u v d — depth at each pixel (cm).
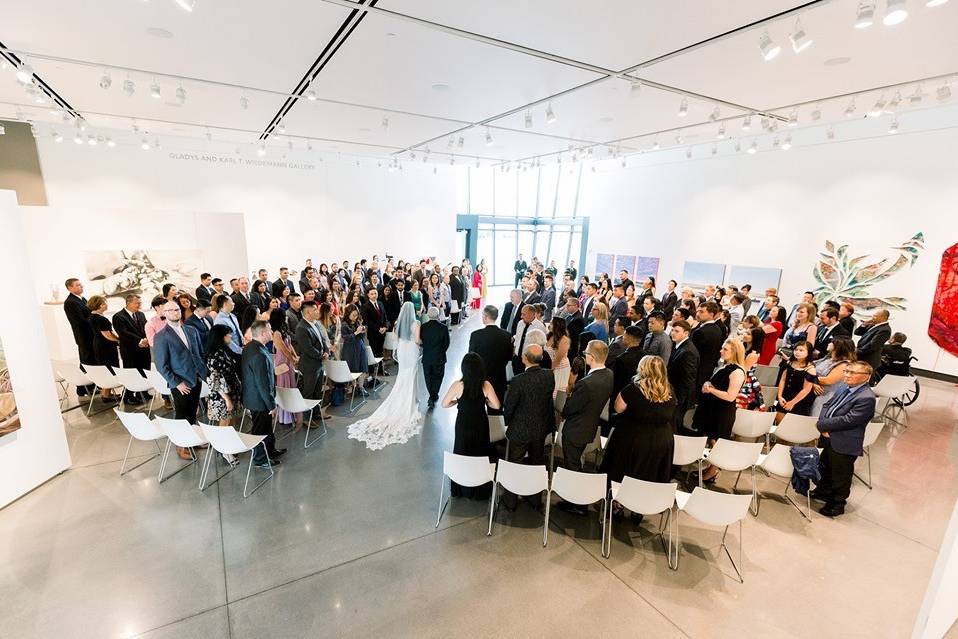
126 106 625
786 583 301
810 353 452
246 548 322
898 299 768
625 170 1237
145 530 339
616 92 514
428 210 1393
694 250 1077
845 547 339
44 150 872
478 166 1220
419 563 311
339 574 299
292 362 503
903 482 432
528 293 785
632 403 318
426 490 402
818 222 855
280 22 354
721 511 289
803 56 393
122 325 549
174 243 862
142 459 445
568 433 344
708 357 472
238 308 675
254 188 1112
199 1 319
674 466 451
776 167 909
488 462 325
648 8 313
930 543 345
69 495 382
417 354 549
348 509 371
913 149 732
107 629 254
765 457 382
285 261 1184
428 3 316
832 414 369
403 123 701
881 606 284
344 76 482
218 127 774
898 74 436
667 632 261
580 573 306
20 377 375
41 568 299
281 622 261
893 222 763
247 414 552
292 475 422
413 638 253
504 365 462
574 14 327
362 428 524
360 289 856
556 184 1717
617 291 711
